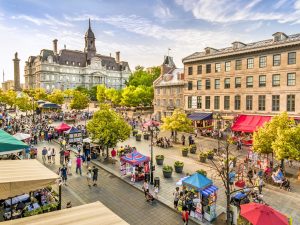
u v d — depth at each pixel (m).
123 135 25.67
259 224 9.96
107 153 26.05
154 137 38.72
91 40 142.25
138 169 21.28
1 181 10.02
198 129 41.31
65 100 94.94
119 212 15.45
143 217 14.93
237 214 14.27
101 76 141.88
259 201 15.88
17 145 15.32
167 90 51.53
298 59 31.25
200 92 43.34
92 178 21.09
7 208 13.03
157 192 17.39
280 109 33.19
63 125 33.56
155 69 92.69
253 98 36.12
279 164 24.27
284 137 19.52
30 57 141.88
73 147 31.20
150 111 75.38
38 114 60.72
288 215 14.90
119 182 20.55
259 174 20.03
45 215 7.20
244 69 36.91
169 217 15.02
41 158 26.00
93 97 104.56
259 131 22.20
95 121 25.59
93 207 7.88
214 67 40.88
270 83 34.09
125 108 79.44
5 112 60.91
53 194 15.90
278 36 33.53
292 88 31.91
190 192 15.73
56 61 128.25
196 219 14.69
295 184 20.00
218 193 18.08
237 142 31.42
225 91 39.50
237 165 24.05
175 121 33.03
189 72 45.16
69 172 22.41
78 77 136.62
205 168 23.62
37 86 128.25
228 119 38.38
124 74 156.00
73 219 7.01
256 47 34.88
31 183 10.58
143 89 73.44
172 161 25.98
